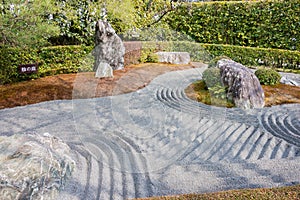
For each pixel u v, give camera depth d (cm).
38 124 439
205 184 274
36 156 273
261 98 539
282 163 313
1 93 585
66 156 306
